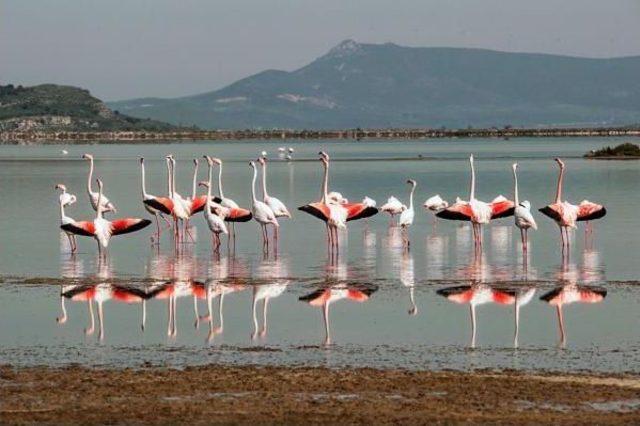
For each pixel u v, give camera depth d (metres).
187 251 35.91
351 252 35.38
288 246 37.09
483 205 35.16
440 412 16.86
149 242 38.50
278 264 32.56
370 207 35.69
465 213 34.75
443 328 23.27
